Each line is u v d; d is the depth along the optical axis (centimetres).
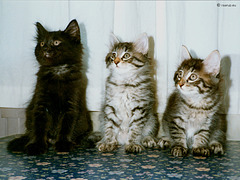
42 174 40
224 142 58
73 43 60
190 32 62
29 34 67
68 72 58
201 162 46
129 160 47
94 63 65
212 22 61
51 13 67
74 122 57
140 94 57
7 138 64
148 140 58
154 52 65
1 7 67
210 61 52
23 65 67
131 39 65
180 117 54
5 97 67
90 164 45
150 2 64
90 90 66
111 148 54
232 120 64
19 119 69
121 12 65
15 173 40
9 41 67
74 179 38
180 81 52
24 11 67
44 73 58
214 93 53
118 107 58
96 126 68
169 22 63
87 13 65
